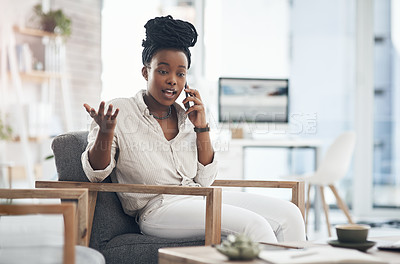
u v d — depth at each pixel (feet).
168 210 6.52
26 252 4.97
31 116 18.12
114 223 6.66
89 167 6.24
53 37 19.01
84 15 20.47
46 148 17.20
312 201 19.33
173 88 6.75
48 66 18.94
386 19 19.12
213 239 5.66
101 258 5.06
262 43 19.88
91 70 20.12
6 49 18.01
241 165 14.52
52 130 19.29
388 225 16.76
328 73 19.61
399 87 19.04
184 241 6.30
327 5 19.60
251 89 15.26
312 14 19.67
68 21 19.16
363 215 18.94
